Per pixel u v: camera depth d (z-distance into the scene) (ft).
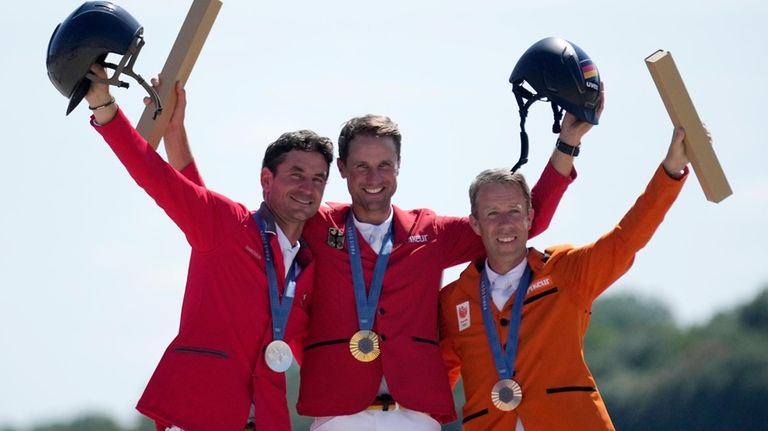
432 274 142.00
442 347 144.77
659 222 137.69
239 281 135.54
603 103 144.77
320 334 140.05
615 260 138.10
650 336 488.85
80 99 131.13
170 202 132.16
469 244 144.25
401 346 139.23
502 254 140.56
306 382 139.44
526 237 141.28
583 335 140.97
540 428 137.69
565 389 137.80
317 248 141.69
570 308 139.44
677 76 136.15
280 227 139.44
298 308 138.51
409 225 143.43
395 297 140.36
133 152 130.82
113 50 130.52
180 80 138.51
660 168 137.18
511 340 139.64
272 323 136.26
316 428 140.36
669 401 447.83
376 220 142.92
